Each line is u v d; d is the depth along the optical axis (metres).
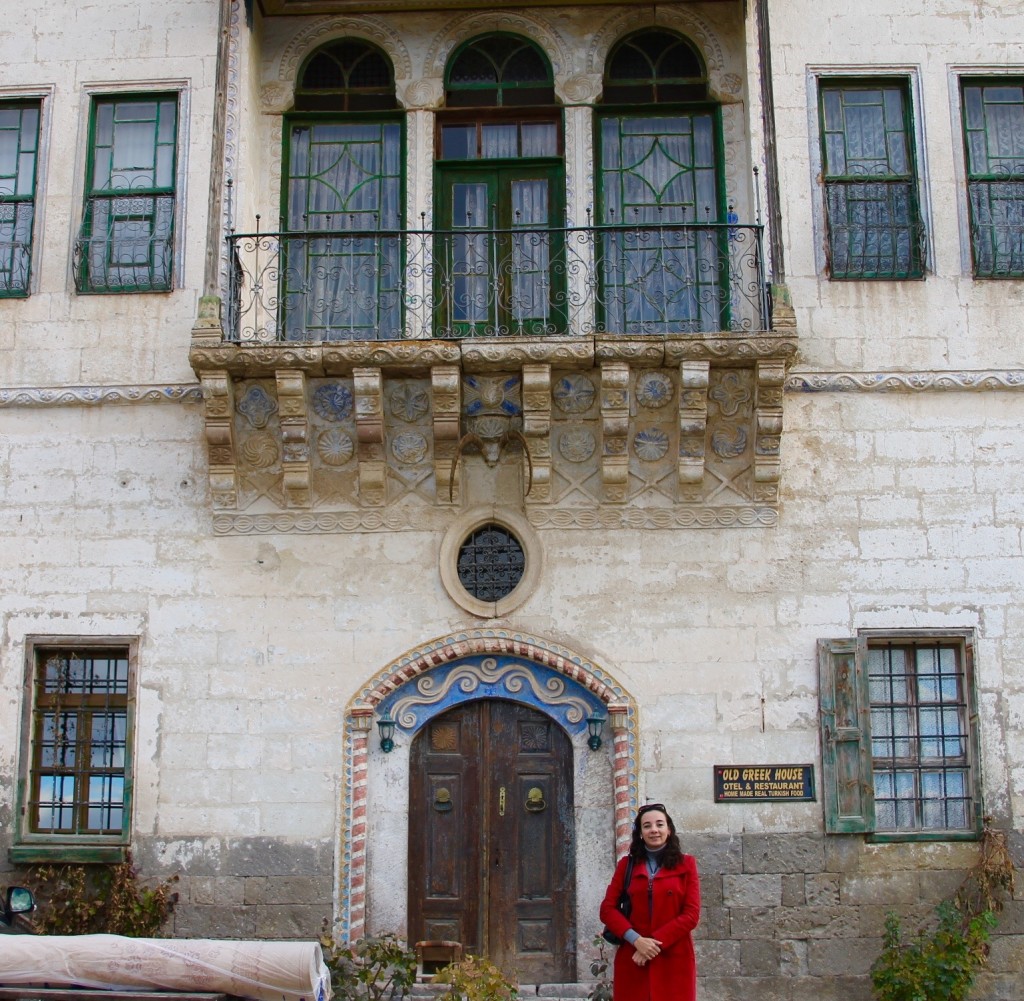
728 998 9.30
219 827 9.62
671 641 9.80
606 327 10.52
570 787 9.81
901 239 10.45
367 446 9.86
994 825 9.54
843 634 9.80
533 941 9.61
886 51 10.73
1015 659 9.77
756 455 9.82
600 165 10.96
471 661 9.95
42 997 6.09
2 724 9.82
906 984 8.89
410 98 11.04
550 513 10.00
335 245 10.83
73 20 10.95
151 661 9.88
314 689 9.81
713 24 11.11
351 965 9.05
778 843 9.50
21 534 10.09
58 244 10.54
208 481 10.10
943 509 9.97
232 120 10.54
